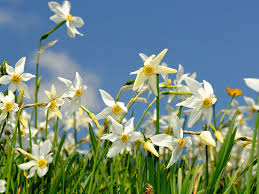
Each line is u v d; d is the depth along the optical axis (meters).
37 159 0.94
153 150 0.91
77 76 0.99
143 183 0.98
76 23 1.06
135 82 0.91
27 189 0.95
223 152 0.91
